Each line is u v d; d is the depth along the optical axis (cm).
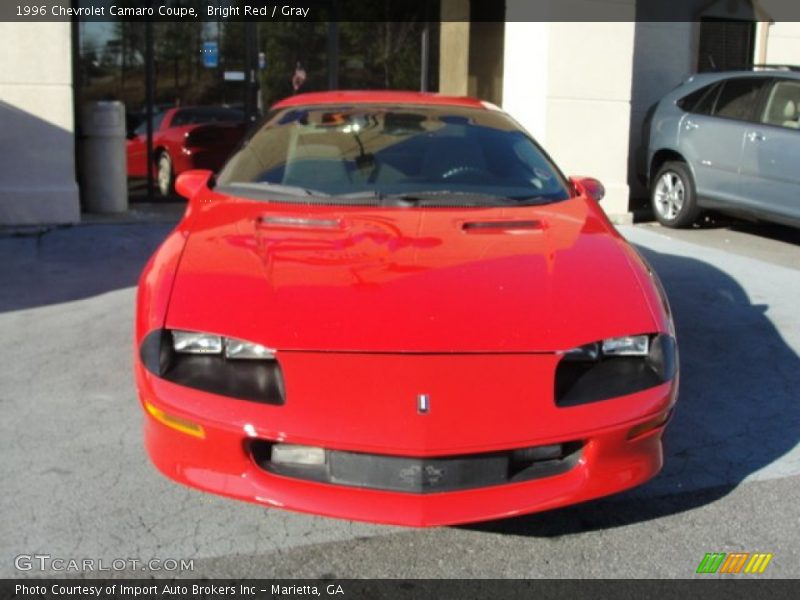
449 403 287
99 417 425
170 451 301
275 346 296
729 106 895
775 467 393
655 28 1111
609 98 955
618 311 320
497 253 354
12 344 524
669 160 959
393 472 285
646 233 922
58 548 316
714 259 788
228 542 324
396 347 297
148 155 984
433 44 1080
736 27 1191
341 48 1048
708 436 424
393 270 336
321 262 342
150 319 314
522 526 340
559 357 300
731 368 516
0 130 809
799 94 830
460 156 450
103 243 777
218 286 324
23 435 404
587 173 965
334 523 340
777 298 659
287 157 447
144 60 967
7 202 819
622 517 348
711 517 349
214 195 422
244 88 1015
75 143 899
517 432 286
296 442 284
